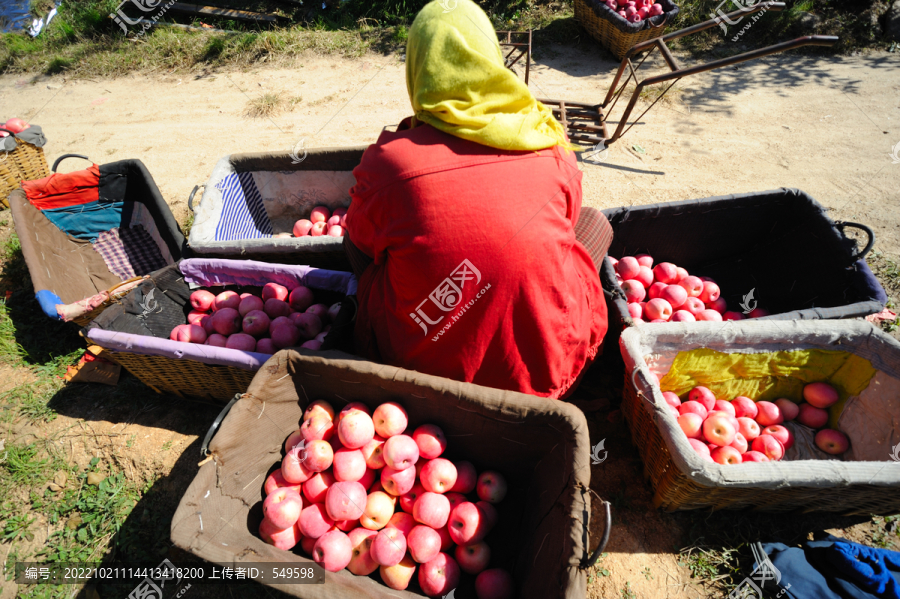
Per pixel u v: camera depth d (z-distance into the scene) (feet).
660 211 9.66
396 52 21.45
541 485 6.21
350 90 19.40
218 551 5.18
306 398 6.90
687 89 18.11
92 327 7.95
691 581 6.82
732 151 15.11
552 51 20.85
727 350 7.63
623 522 7.36
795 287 9.66
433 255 5.10
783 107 16.98
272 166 11.40
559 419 5.64
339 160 11.25
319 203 12.16
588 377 9.02
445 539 6.21
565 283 5.65
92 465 8.60
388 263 5.84
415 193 5.02
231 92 20.12
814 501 6.56
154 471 8.38
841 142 15.24
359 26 23.34
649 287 9.75
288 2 24.98
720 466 5.82
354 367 6.13
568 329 5.92
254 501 6.28
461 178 5.01
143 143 17.60
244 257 9.76
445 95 5.15
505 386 6.14
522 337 5.71
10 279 12.01
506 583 5.82
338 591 4.93
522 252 5.11
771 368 7.97
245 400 6.05
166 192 15.14
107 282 11.40
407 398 6.29
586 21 20.20
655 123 16.51
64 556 7.62
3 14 27.25
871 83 17.80
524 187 5.15
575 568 4.73
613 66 19.72
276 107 18.75
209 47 22.47
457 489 6.53
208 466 5.64
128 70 22.48
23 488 8.46
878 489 5.79
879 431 7.37
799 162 14.56
